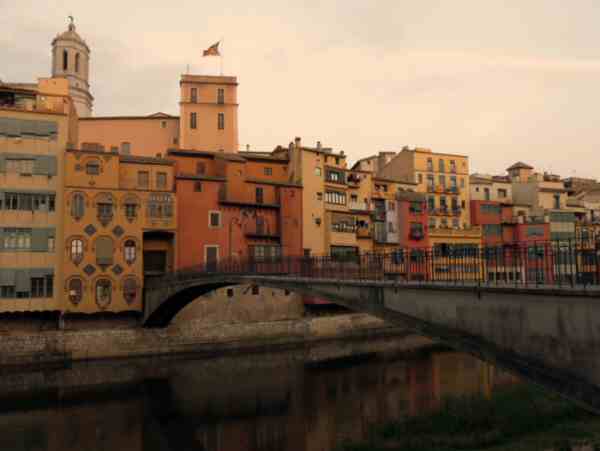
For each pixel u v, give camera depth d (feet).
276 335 178.09
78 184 157.99
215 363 145.89
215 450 80.07
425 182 255.91
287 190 197.77
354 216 219.61
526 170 289.33
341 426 87.66
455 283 59.52
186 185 178.29
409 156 256.93
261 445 80.94
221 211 183.01
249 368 139.64
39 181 155.12
